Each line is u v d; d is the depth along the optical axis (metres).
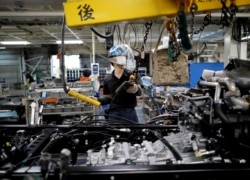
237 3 1.26
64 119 4.13
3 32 7.10
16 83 11.39
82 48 11.23
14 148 1.07
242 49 5.57
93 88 4.67
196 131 1.22
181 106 1.52
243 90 1.08
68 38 8.40
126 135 1.43
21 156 1.05
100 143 1.35
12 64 11.70
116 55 2.45
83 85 4.79
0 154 1.01
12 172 0.87
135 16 1.35
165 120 1.68
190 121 1.29
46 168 0.85
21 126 1.47
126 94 2.51
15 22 5.27
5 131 1.37
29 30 6.79
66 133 1.39
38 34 7.55
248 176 0.89
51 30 6.73
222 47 9.13
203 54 8.92
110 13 1.37
